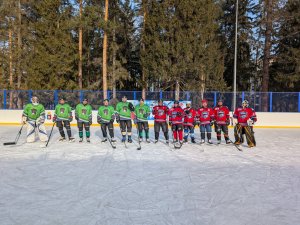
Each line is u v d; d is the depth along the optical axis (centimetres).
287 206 444
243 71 2944
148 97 1695
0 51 2464
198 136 1251
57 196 478
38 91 1692
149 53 2083
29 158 768
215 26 2073
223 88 2112
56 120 1043
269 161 761
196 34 1992
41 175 604
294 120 1670
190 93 1691
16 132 1299
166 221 385
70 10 2419
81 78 2397
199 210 424
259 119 1670
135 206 437
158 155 822
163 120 1010
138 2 2186
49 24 2302
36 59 2252
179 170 655
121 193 494
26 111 1012
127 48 2797
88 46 2667
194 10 1994
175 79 2009
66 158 771
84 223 377
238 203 454
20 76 2522
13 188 519
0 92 1691
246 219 395
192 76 2036
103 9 2281
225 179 585
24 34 2511
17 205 439
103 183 550
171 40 2005
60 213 409
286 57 2414
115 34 2617
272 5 2281
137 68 2848
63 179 575
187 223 380
